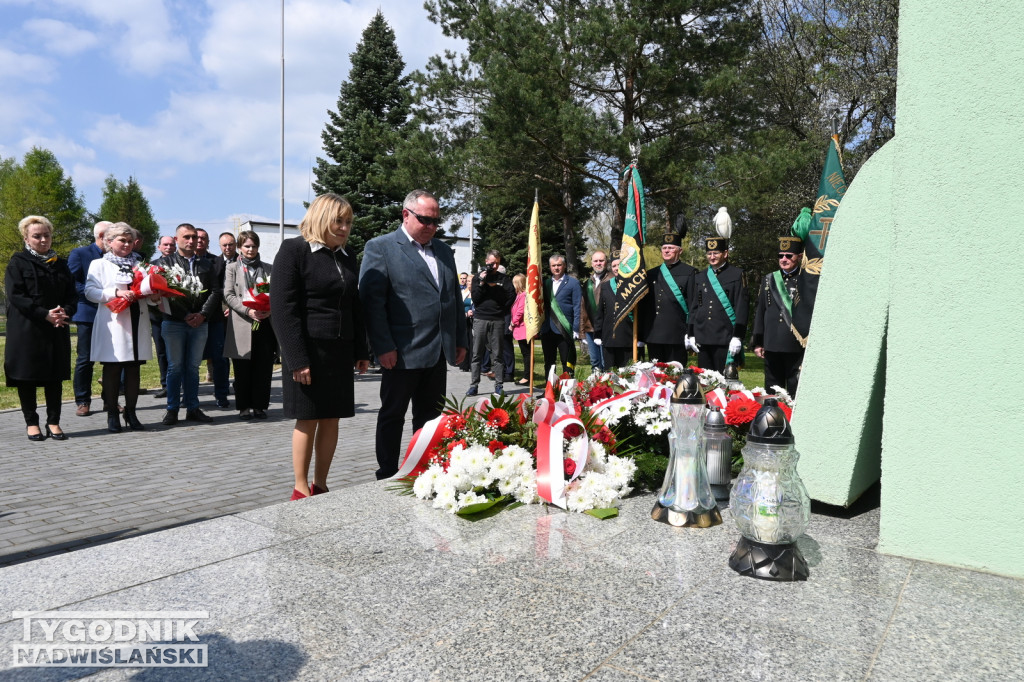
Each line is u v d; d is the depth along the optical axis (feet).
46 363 21.18
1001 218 8.51
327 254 13.08
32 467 18.10
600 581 8.09
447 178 55.93
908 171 9.05
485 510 10.88
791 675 6.05
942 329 8.87
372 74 113.39
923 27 8.89
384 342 14.39
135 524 13.48
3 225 146.20
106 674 6.06
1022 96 8.33
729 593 7.79
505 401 13.28
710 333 24.59
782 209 64.90
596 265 32.01
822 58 65.00
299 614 7.20
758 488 8.27
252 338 25.68
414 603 7.46
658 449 13.37
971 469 8.71
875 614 7.32
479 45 55.88
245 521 10.34
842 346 10.64
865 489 11.94
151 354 23.58
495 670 6.08
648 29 49.75
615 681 5.90
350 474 17.66
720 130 53.21
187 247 25.40
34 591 7.81
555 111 49.83
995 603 7.67
